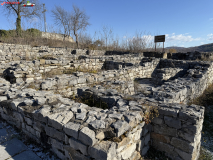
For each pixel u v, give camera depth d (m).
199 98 6.96
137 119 2.93
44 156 2.86
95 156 2.21
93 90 4.66
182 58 17.16
